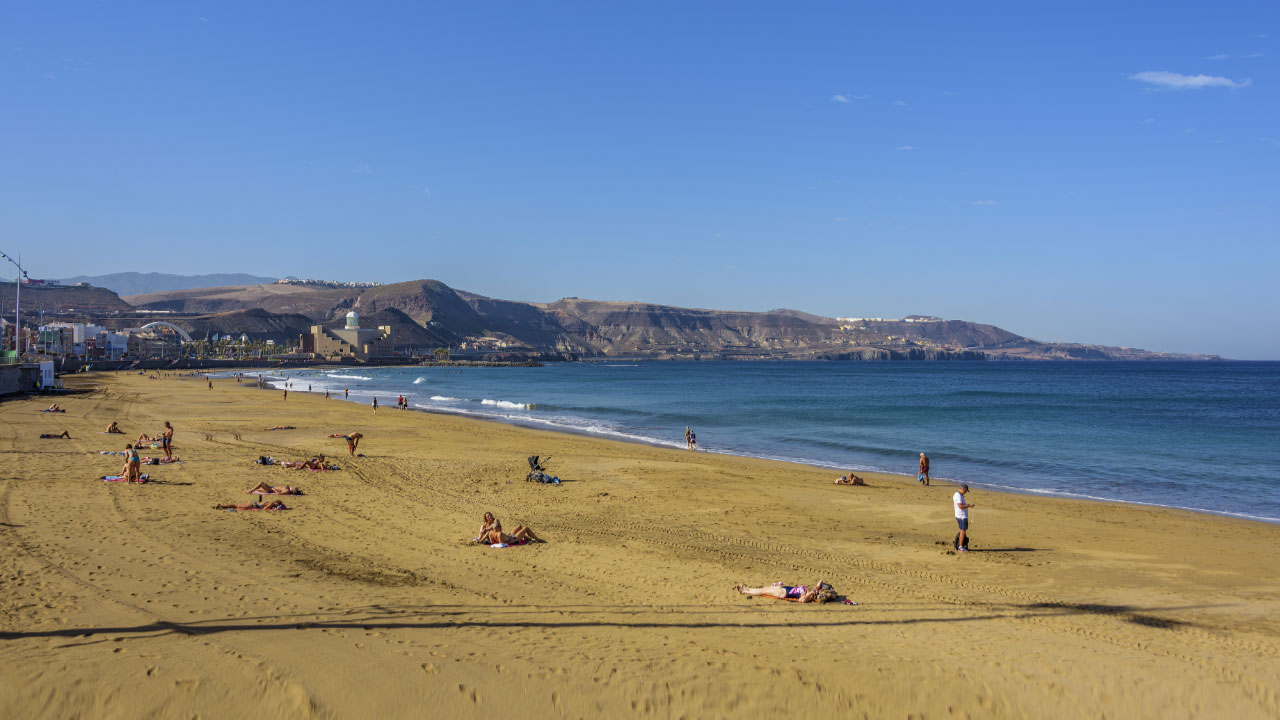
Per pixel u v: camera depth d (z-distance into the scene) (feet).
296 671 26.73
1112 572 50.16
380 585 40.37
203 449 105.40
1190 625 37.76
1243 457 124.88
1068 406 252.42
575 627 33.86
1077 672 29.96
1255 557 55.36
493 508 69.10
